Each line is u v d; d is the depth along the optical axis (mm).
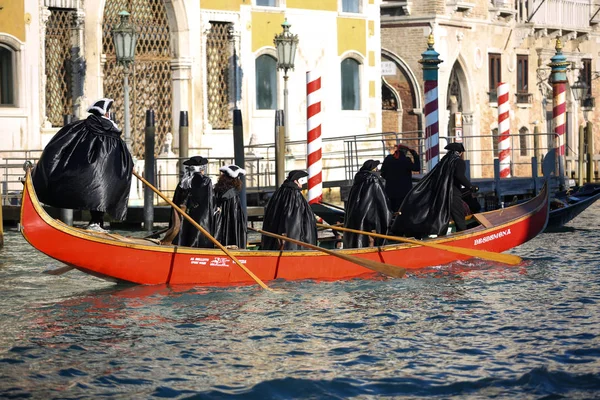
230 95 46500
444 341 19156
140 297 22969
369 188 26750
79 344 19031
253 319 20953
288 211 25641
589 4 72125
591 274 26250
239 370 17422
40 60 40594
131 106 43438
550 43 68875
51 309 21875
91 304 22344
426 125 38719
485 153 62875
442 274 26172
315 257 25047
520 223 29141
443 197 27203
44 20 40531
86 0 41438
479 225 29750
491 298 23016
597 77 74125
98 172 22312
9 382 16719
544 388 16297
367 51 51750
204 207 24406
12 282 25062
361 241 26547
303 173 26047
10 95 40281
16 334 19734
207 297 22969
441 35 58531
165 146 42625
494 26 63250
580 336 19344
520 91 66125
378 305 22312
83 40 41562
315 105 35344
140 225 36250
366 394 16219
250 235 35750
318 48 49500
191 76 44812
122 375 17094
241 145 32594
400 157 29812
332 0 50062
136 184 40500
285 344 19047
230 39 46406
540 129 68125
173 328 20234
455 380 16781
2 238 30906
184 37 44531
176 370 17406
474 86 61656
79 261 22594
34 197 21984
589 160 54375
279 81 48094
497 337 19391
